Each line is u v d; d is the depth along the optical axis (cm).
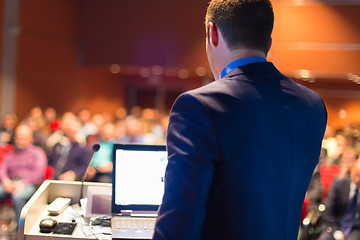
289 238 90
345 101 867
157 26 917
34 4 852
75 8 970
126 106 1191
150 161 167
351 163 331
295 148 88
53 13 904
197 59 894
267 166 84
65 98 962
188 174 79
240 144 81
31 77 857
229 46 92
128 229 149
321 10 752
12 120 659
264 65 92
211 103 82
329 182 423
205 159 79
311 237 313
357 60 741
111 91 1142
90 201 174
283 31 771
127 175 166
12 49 804
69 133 564
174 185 80
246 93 86
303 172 90
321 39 755
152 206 165
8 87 800
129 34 939
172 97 1148
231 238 83
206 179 79
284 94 90
